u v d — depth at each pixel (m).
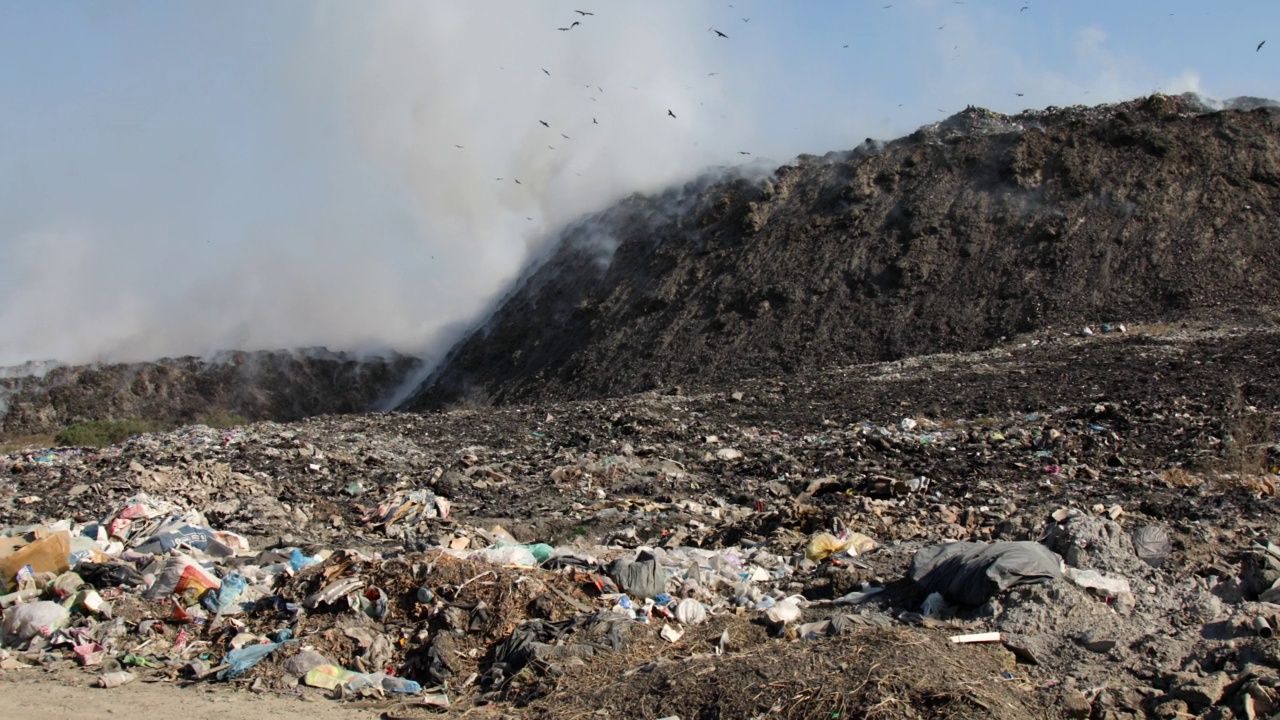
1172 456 17.06
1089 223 44.56
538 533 14.50
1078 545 9.86
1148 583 9.29
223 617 9.81
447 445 23.91
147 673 8.85
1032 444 19.08
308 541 13.58
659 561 10.66
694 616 9.41
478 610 9.16
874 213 50.28
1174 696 7.20
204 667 8.82
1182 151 46.34
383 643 8.97
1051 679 7.64
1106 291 40.84
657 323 50.91
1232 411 19.91
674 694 7.30
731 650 8.61
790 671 7.32
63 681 8.59
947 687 7.04
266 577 10.95
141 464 19.58
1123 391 23.86
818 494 16.16
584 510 15.91
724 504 16.28
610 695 7.48
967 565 9.16
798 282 48.03
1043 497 14.70
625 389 46.88
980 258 45.28
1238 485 13.85
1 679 8.64
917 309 43.91
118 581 10.53
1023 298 42.19
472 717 7.59
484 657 8.78
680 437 22.86
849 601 9.59
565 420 26.22
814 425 23.53
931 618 8.84
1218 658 7.70
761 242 52.03
